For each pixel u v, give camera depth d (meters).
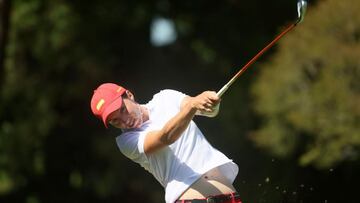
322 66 39.66
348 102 37.97
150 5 69.25
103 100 19.19
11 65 61.97
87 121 68.19
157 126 19.36
